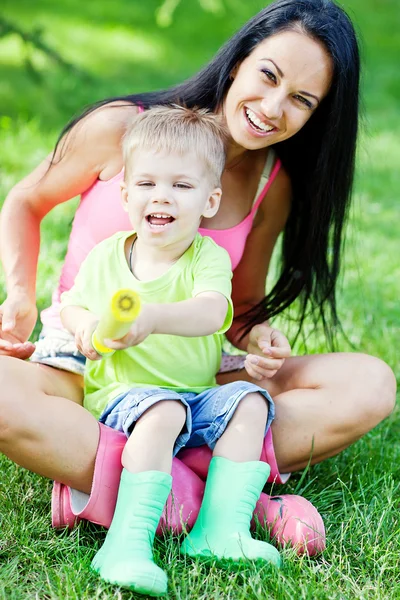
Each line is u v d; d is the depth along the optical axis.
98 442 2.33
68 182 2.81
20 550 2.29
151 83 8.44
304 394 2.62
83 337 2.36
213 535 2.29
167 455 2.29
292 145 2.88
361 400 2.58
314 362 2.71
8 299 2.66
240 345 3.04
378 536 2.45
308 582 2.20
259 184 2.87
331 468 2.88
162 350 2.51
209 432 2.43
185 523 2.37
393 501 2.62
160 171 2.46
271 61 2.54
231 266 2.82
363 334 3.96
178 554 2.30
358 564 2.37
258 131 2.61
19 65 8.21
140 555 2.16
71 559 2.25
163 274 2.52
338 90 2.67
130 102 2.80
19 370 2.37
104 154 2.76
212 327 2.40
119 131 2.74
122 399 2.41
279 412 2.60
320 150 2.83
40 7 10.74
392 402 2.62
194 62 9.64
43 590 2.15
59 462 2.31
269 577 2.20
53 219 4.77
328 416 2.59
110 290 2.54
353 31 2.67
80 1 11.34
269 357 2.67
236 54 2.64
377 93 9.46
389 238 5.36
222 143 2.60
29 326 2.70
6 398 2.27
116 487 2.34
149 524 2.21
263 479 2.38
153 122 2.51
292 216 3.01
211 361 2.60
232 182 2.83
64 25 10.12
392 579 2.30
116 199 2.71
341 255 3.14
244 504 2.32
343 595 2.18
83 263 2.61
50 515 2.45
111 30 10.33
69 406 2.34
